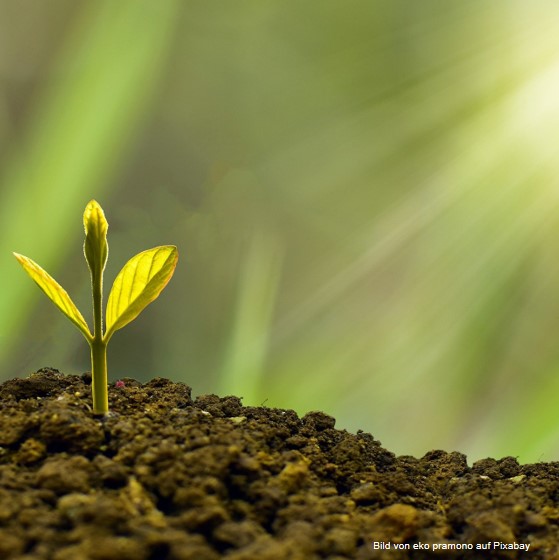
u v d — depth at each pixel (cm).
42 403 59
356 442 60
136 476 54
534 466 61
